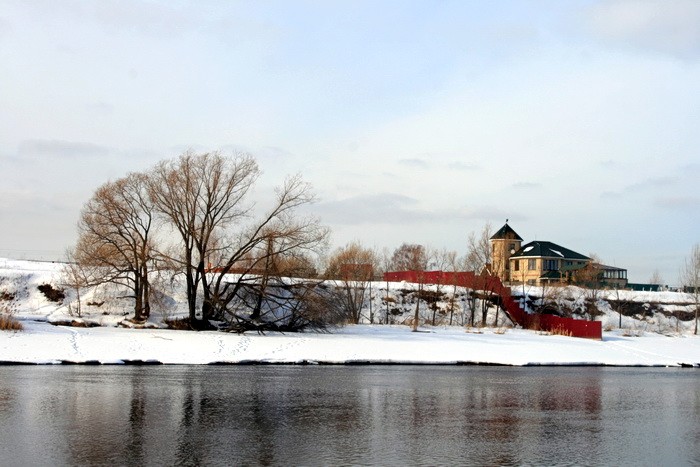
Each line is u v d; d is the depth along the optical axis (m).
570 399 32.19
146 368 39.38
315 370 40.72
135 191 55.69
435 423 25.12
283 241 55.62
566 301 80.38
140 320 55.28
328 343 49.62
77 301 59.53
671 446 22.22
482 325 70.44
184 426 23.28
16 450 19.44
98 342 45.31
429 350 49.59
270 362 43.25
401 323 70.62
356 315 68.25
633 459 20.34
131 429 22.55
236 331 53.34
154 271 57.97
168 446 20.23
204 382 34.06
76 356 41.31
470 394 32.84
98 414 25.00
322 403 28.77
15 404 26.70
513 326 72.44
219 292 60.00
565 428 24.97
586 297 80.75
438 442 21.83
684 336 70.69
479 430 24.09
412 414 26.86
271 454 19.58
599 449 21.56
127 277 56.50
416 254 110.94
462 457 19.94
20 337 44.88
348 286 69.44
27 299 60.06
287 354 45.19
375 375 38.97
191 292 55.56
